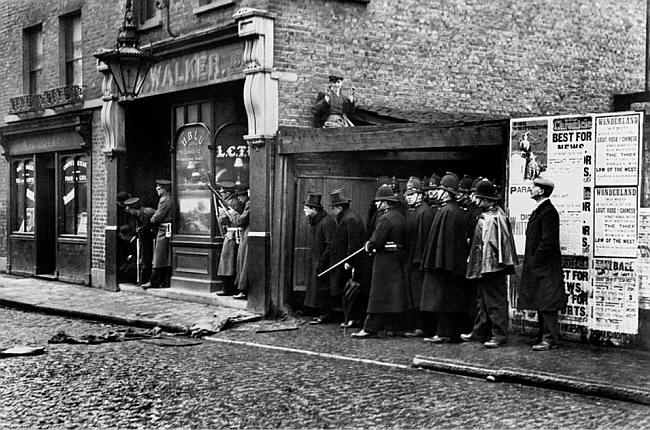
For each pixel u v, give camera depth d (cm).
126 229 1684
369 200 1333
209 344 1091
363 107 1368
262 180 1285
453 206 1045
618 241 987
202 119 1480
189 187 1518
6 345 1077
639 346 973
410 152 1341
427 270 1055
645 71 1662
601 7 1669
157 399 761
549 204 989
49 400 760
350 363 945
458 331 1073
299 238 1293
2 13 2081
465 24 1498
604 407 731
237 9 1356
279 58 1295
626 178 981
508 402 747
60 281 1877
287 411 714
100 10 1730
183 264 1530
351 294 1167
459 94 1491
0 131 2042
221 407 729
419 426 663
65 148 1841
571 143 1020
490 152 1276
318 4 1334
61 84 1878
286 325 1220
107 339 1125
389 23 1412
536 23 1584
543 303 977
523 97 1569
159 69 1520
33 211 1989
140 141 1702
